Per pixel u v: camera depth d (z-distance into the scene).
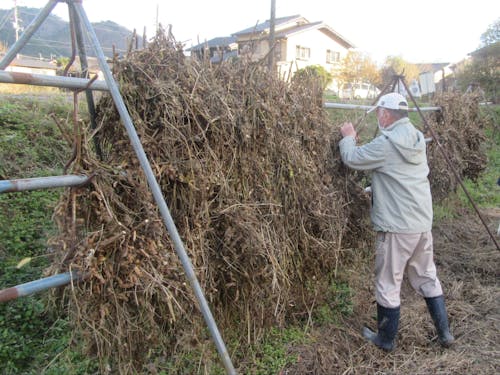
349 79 30.44
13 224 4.04
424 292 3.29
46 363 2.76
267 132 2.66
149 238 2.00
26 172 4.94
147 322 2.09
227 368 1.99
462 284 4.24
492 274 4.55
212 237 2.49
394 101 3.15
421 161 3.17
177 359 2.62
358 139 3.81
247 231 2.47
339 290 3.78
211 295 2.45
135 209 2.07
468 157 6.52
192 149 2.29
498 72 20.28
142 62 2.20
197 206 2.33
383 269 3.17
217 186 2.45
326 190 3.24
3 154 4.97
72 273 1.84
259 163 2.67
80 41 2.02
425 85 6.40
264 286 2.63
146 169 1.86
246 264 2.52
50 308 2.46
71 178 1.82
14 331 2.99
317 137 3.23
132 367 2.16
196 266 2.30
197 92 2.34
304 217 3.04
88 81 1.85
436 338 3.34
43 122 5.70
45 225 4.15
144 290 1.94
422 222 3.09
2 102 5.98
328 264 3.30
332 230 3.23
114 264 1.92
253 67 2.74
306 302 3.39
